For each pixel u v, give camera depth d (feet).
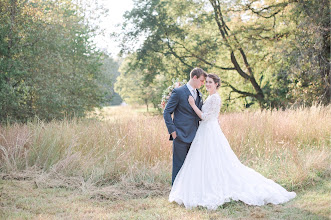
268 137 23.45
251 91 71.92
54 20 43.14
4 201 14.07
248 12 60.39
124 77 134.51
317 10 47.65
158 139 21.57
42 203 14.03
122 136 22.35
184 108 14.66
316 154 19.11
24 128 23.58
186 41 72.08
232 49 61.36
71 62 43.80
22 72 38.73
